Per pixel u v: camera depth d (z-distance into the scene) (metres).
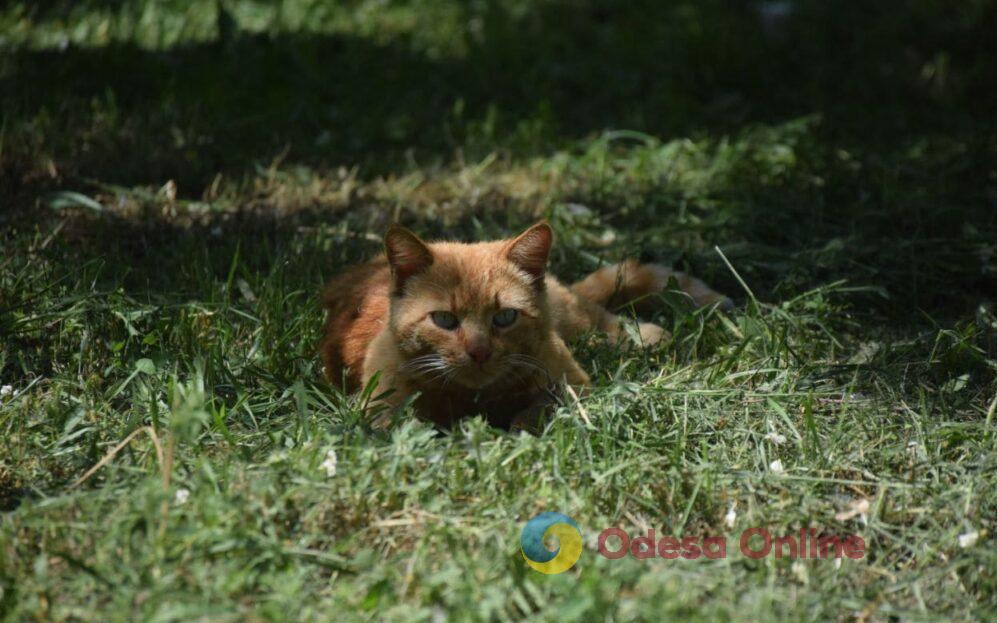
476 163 8.98
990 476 4.65
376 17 12.55
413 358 5.12
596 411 5.02
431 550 4.09
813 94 10.89
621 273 6.59
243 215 7.64
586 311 6.27
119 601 3.66
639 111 10.12
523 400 5.36
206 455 4.62
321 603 3.77
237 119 9.30
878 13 13.19
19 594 3.71
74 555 4.00
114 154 8.41
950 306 6.82
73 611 3.67
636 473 4.56
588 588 3.65
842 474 4.78
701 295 6.55
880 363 5.80
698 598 3.90
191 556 3.90
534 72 11.03
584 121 10.12
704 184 8.43
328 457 4.47
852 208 7.81
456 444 4.69
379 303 5.59
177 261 6.86
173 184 8.11
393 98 10.30
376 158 9.00
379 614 3.71
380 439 4.79
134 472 4.46
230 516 4.07
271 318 5.93
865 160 8.86
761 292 6.88
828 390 5.52
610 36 12.39
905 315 6.68
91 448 4.63
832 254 6.97
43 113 8.75
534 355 5.22
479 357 4.93
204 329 5.91
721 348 5.84
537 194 8.29
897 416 5.32
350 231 7.51
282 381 5.39
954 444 4.97
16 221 7.20
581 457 4.61
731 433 5.06
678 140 9.30
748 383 5.60
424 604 3.78
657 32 12.59
